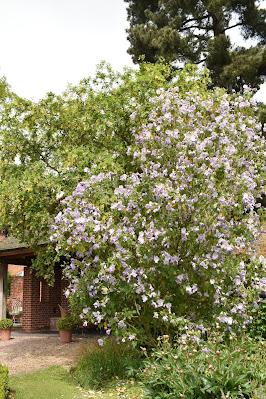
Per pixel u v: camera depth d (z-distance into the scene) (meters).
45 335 18.28
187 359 7.29
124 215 8.73
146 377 7.95
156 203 8.40
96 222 8.48
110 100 12.45
